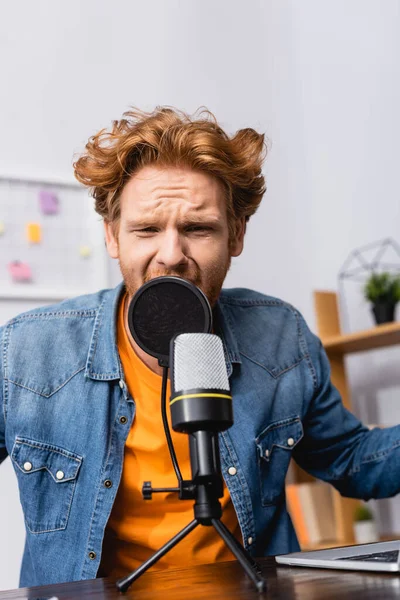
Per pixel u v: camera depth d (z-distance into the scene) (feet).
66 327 4.66
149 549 4.21
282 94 10.01
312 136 10.01
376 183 9.02
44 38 8.38
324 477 4.98
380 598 2.25
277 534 4.57
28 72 8.21
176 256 3.92
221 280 4.20
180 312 3.05
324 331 8.39
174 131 4.07
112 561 4.29
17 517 7.25
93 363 4.44
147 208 3.96
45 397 4.41
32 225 7.86
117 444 4.28
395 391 8.59
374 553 3.10
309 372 4.97
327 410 4.97
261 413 4.60
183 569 3.23
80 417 4.34
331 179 9.66
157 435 4.28
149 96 8.84
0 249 7.69
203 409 2.56
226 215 4.27
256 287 9.18
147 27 9.02
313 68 10.12
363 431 4.95
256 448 4.50
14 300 7.70
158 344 3.03
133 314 3.06
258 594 2.47
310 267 9.68
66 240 8.04
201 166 4.04
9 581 7.08
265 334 4.96
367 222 9.08
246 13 9.87
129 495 4.25
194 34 9.34
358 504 8.09
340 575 2.79
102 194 4.41
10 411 4.42
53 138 8.19
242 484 4.36
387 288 8.01
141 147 4.04
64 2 8.57
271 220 9.50
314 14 10.20
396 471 4.54
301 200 9.85
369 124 9.20
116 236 4.37
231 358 4.64
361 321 9.01
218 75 9.42
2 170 7.81
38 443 4.33
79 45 8.55
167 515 4.24
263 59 9.90
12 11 8.27
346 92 9.58
